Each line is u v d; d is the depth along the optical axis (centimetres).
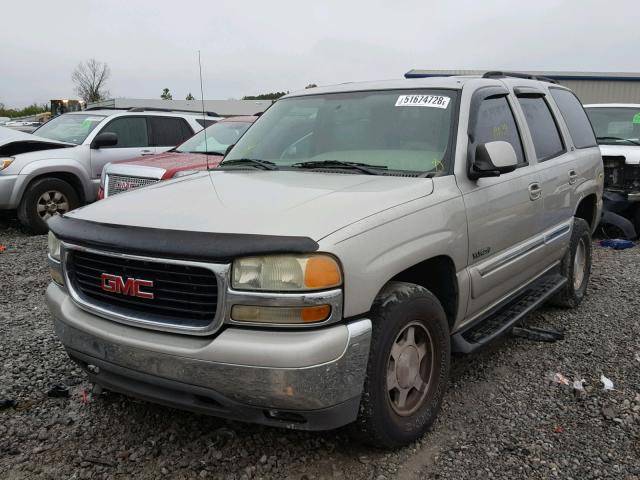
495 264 373
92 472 287
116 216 296
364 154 371
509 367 411
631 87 2922
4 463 294
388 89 410
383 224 278
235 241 249
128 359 271
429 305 306
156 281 266
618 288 606
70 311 299
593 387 379
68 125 1025
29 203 886
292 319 246
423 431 314
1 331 468
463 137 357
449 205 324
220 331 254
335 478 283
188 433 321
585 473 288
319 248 248
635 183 852
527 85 479
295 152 402
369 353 271
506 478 284
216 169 412
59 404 352
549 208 451
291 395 245
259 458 298
